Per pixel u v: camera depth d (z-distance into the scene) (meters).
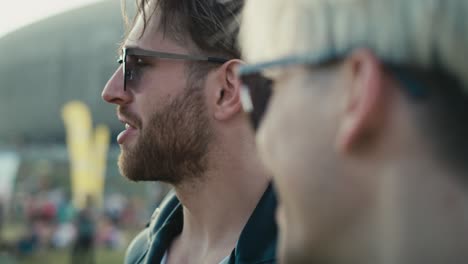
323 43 0.58
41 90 19.55
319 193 0.58
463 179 0.54
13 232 12.20
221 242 1.37
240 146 1.35
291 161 0.61
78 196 9.95
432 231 0.53
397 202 0.54
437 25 0.54
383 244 0.55
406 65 0.54
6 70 20.69
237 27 1.33
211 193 1.37
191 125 1.35
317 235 0.59
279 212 0.68
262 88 0.70
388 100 0.55
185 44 1.37
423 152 0.54
